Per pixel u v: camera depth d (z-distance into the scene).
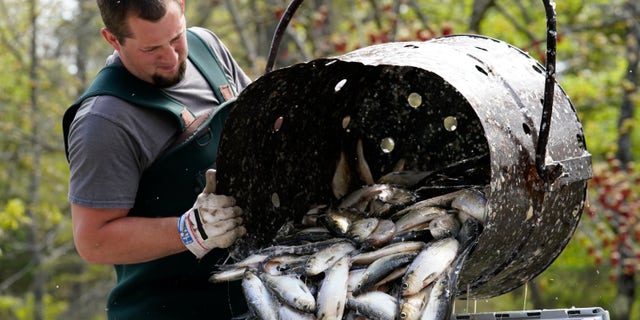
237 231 4.28
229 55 5.20
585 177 4.20
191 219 4.24
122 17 4.31
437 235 3.72
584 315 3.95
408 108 4.83
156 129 4.51
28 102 19.39
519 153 3.77
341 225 4.07
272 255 4.02
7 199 22.12
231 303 4.79
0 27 19.98
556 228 4.15
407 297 3.51
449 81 3.69
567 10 16.52
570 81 15.40
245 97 4.15
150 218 4.38
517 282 4.43
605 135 16.38
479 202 3.76
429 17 16.58
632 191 12.78
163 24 4.36
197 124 4.62
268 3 14.70
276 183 4.60
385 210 4.11
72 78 20.89
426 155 4.82
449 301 3.49
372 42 10.80
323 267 3.81
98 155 4.33
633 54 14.52
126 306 4.84
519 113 3.91
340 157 4.89
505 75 4.08
